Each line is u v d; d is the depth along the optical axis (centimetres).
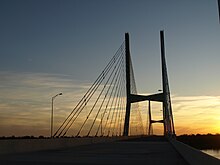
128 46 8931
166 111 8644
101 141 6488
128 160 2342
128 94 9019
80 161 2245
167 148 4216
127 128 8894
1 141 2969
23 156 2711
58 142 4194
